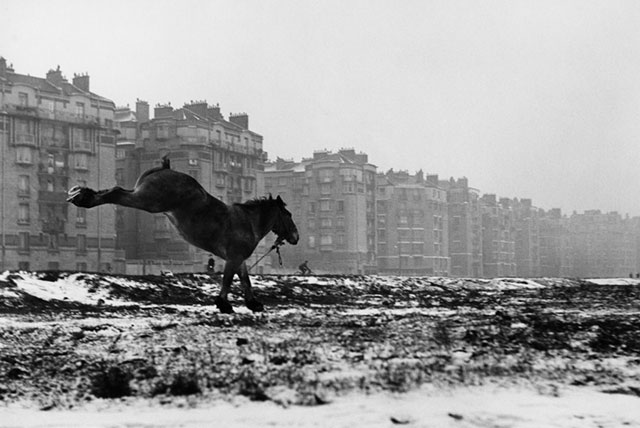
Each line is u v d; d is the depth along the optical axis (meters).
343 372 7.45
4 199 80.62
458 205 162.50
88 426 5.46
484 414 5.77
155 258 99.62
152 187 13.31
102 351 9.08
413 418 5.62
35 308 20.25
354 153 136.12
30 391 6.73
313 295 30.75
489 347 9.55
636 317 15.88
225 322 13.15
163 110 104.50
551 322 12.97
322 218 128.12
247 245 14.95
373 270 135.50
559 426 5.43
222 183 105.25
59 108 85.50
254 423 5.50
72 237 85.38
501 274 179.75
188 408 6.05
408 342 9.89
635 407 6.04
